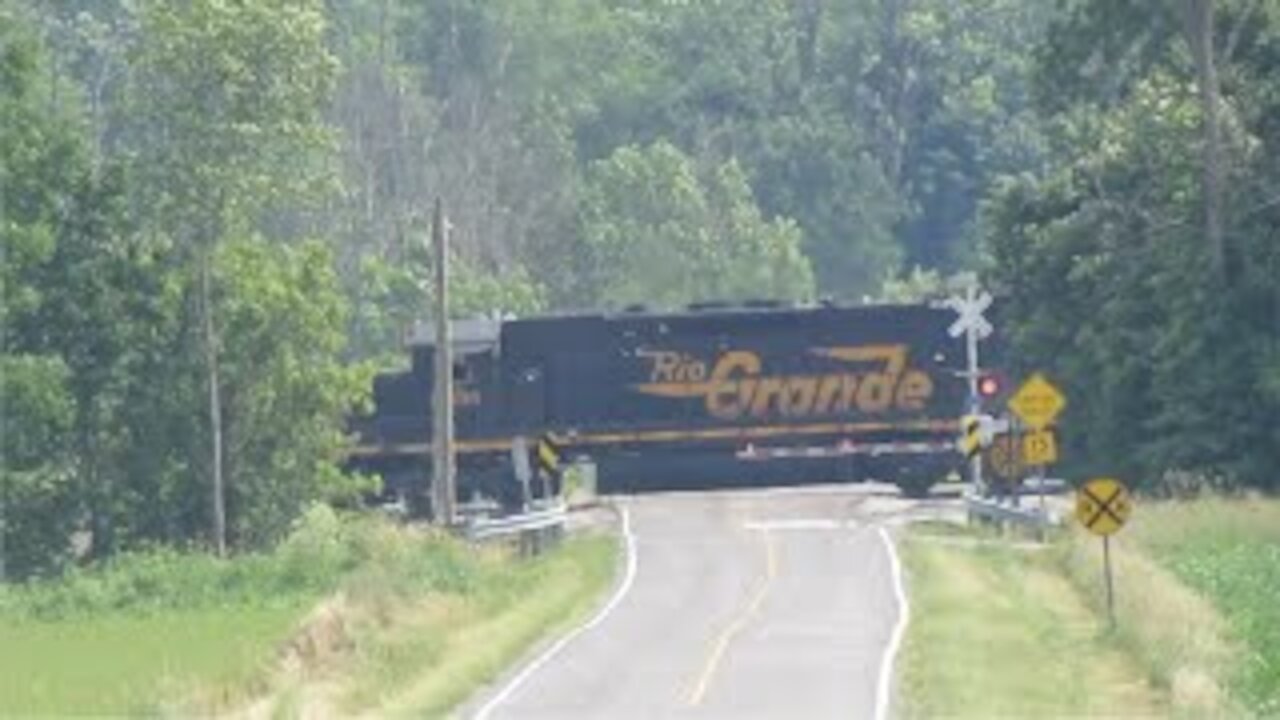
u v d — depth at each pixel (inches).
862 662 5900.6
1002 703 5068.9
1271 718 4566.9
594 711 5196.9
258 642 6230.3
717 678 5684.1
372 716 5103.3
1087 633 6250.0
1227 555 7460.6
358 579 7347.4
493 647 6338.6
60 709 5068.9
